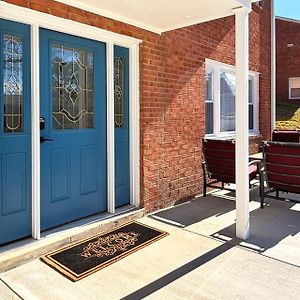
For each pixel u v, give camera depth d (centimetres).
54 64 366
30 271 298
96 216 416
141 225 420
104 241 365
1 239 323
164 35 493
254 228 414
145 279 286
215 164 548
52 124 368
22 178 336
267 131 874
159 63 486
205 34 588
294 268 305
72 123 389
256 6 798
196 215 468
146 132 468
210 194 595
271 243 364
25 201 339
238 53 370
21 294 262
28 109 337
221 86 678
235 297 258
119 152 455
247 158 374
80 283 279
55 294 262
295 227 418
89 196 413
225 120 693
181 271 299
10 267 301
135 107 462
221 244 361
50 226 369
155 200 488
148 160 474
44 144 359
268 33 862
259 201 546
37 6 328
